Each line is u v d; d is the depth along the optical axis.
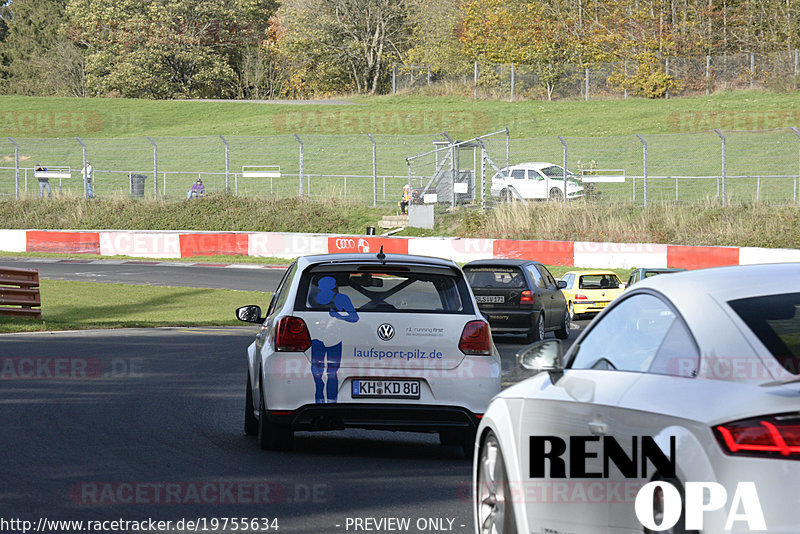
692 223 90.62
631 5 181.88
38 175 118.44
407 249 91.25
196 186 118.19
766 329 8.70
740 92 163.00
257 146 154.00
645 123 146.50
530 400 10.89
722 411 7.90
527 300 49.22
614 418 9.13
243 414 25.39
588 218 94.25
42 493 16.09
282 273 84.94
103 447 20.28
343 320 19.81
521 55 185.12
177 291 71.56
